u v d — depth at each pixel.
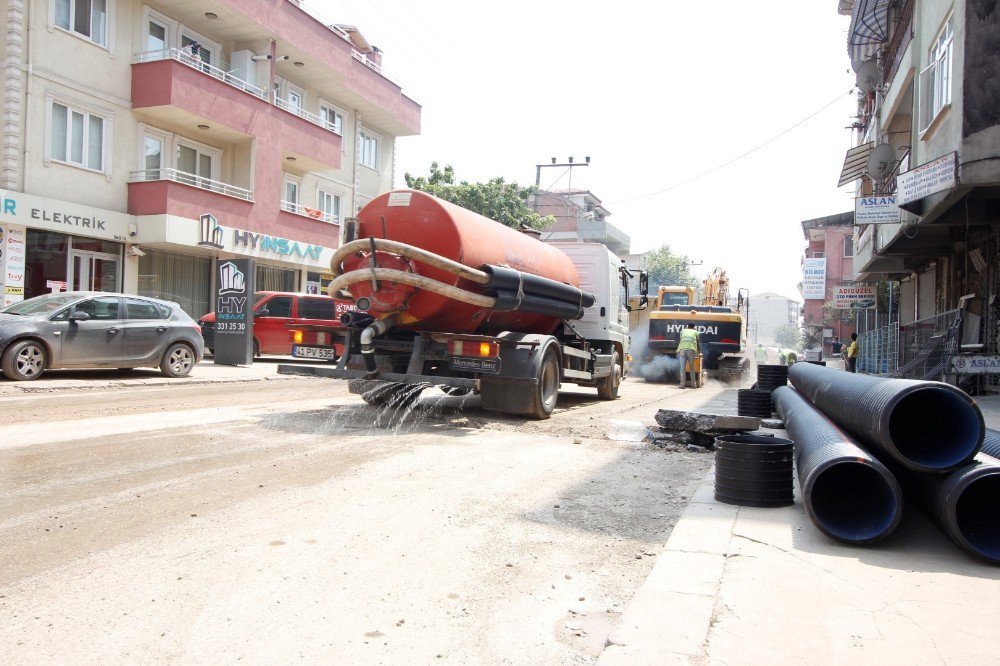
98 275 18.31
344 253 8.30
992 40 11.25
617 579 3.59
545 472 6.09
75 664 2.57
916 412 4.47
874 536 3.92
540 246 10.72
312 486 5.26
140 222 18.72
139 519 4.30
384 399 9.79
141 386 12.27
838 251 50.41
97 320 12.26
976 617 3.00
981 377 14.89
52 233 17.12
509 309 8.90
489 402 9.29
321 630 2.91
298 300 19.89
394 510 4.70
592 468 6.36
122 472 5.48
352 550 3.88
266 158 22.25
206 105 19.77
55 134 17.11
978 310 15.73
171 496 4.84
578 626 3.03
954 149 11.72
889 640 2.77
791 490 5.00
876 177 17.86
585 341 12.50
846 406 5.12
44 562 3.56
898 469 4.67
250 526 4.24
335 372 8.66
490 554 3.90
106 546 3.82
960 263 17.75
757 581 3.39
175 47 20.72
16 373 11.27
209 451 6.42
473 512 4.73
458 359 8.38
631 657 2.60
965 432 3.93
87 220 17.42
